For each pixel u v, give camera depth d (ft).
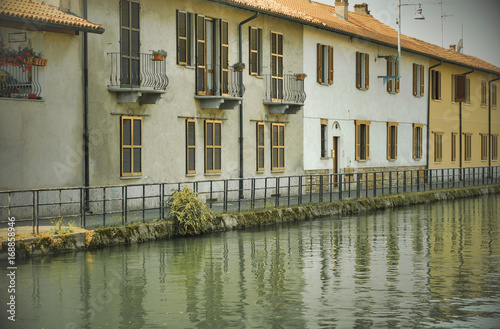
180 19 78.18
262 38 92.48
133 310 35.04
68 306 35.88
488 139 163.73
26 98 61.31
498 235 64.59
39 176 61.93
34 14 59.67
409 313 34.14
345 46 112.06
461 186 128.26
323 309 35.01
